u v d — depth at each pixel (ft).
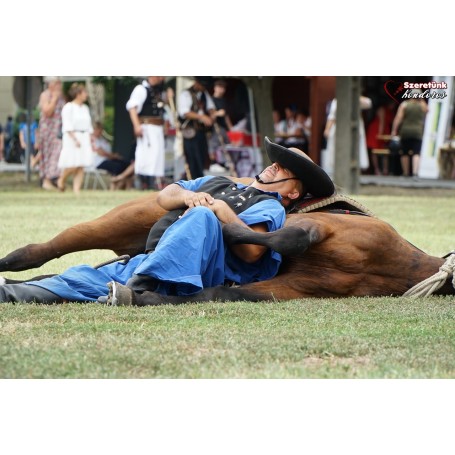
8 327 28.37
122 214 36.60
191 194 33.50
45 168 113.29
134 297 31.76
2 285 32.53
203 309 31.40
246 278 34.17
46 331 27.89
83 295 33.19
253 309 31.60
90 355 25.00
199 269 32.01
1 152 138.41
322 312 31.37
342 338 27.61
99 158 116.57
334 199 35.45
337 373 24.14
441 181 132.26
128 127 120.26
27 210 80.38
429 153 134.62
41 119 112.68
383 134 140.15
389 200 101.14
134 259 34.37
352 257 33.71
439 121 134.10
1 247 52.39
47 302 32.55
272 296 33.45
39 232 61.62
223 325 29.09
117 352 25.31
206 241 32.17
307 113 132.57
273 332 28.27
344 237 33.63
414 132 133.59
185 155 111.96
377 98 138.92
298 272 34.12
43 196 100.01
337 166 114.42
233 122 120.78
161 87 109.50
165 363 24.44
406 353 26.20
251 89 116.88
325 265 33.91
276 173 35.04
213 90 115.65
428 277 34.65
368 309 32.22
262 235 31.76
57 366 23.98
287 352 25.80
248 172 121.19
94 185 117.39
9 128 139.03
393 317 30.94
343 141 114.11
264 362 25.03
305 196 35.81
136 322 29.40
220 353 25.58
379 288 34.53
